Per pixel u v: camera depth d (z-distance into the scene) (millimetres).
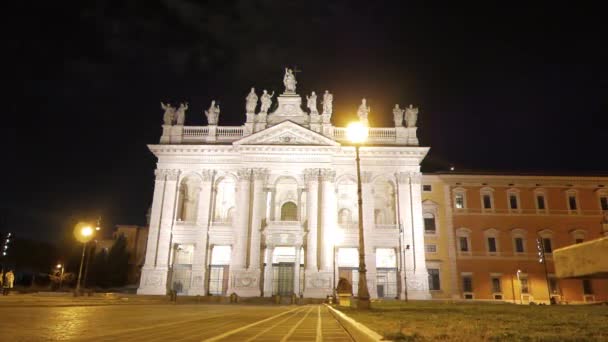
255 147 57438
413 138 60250
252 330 12062
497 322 12328
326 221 55594
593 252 2688
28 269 73500
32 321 13375
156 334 10312
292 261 56500
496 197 60562
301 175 57625
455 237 59125
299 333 11234
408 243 55938
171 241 56531
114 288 68188
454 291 57000
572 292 57062
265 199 56625
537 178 60969
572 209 60156
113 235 80688
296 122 59312
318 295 52469
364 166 58594
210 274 56875
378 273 57312
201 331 11352
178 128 61062
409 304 33969
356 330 9586
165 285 54625
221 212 59875
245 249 54344
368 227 56719
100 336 9602
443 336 8266
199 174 59219
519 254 58438
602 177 60688
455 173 61219
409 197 57562
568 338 7984
